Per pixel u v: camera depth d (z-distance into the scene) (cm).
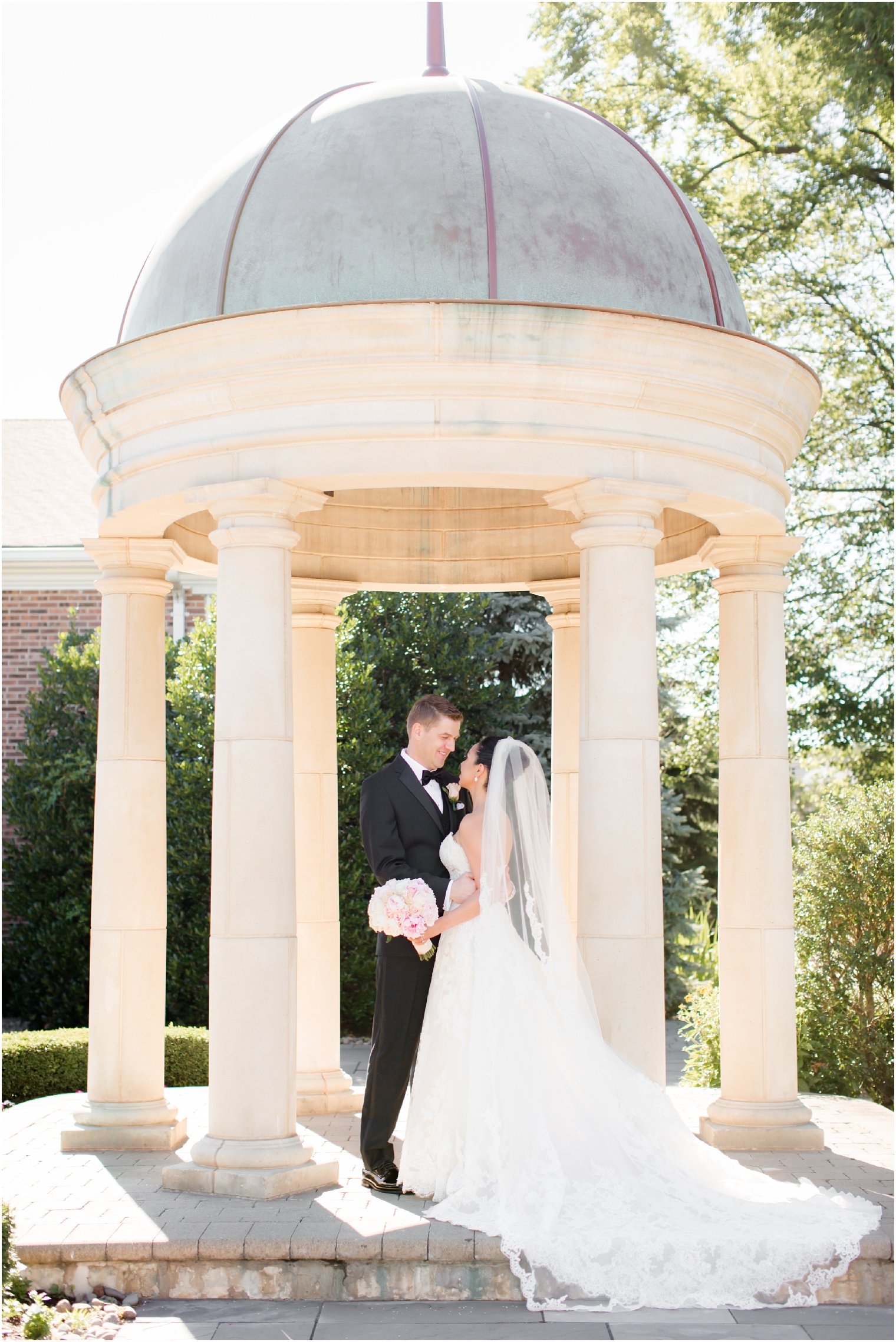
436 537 1032
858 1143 838
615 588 712
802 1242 600
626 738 708
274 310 664
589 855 709
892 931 1116
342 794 1756
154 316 754
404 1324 562
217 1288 599
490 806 704
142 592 861
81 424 807
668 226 760
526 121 751
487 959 681
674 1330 558
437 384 677
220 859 698
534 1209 621
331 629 998
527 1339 542
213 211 752
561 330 671
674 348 698
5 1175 730
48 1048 1144
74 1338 539
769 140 2094
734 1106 835
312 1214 638
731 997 854
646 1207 626
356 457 688
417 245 691
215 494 709
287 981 696
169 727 1717
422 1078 687
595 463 703
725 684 882
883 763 2034
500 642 2122
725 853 870
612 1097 669
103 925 838
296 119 777
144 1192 688
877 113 1928
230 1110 690
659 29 2075
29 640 1928
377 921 678
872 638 2036
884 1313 586
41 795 1725
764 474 787
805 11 1873
